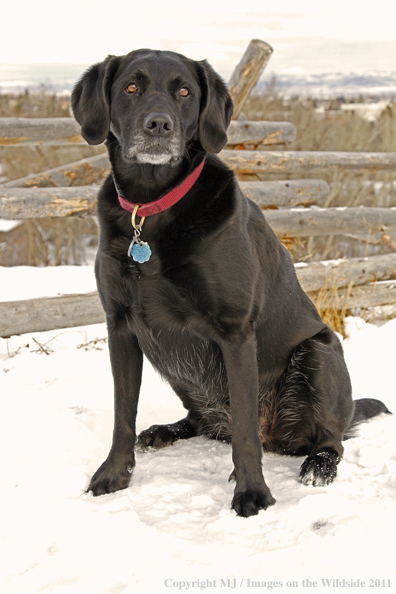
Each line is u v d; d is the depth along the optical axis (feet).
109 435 10.01
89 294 14.83
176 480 8.32
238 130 18.67
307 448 9.73
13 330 13.96
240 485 7.71
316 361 9.43
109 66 8.84
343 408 9.50
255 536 6.83
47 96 31.27
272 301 9.43
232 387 8.14
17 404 10.94
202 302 8.22
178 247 8.07
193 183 8.29
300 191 19.22
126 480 8.25
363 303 17.71
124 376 8.80
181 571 6.12
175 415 11.43
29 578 6.09
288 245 19.11
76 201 15.76
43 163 31.76
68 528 7.01
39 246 31.50
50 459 8.93
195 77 8.85
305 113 36.22
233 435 8.03
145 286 8.34
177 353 8.91
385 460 8.93
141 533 6.82
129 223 8.43
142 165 8.27
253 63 18.71
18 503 7.63
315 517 7.11
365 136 36.58
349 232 19.48
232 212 8.22
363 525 6.75
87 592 5.91
